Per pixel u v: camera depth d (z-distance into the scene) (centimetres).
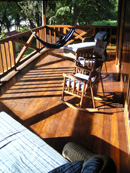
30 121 299
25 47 554
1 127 207
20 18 1628
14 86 425
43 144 186
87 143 254
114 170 112
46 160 166
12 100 363
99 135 270
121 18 484
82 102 347
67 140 259
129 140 245
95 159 119
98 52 384
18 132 200
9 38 466
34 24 1577
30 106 343
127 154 236
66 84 346
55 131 277
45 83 444
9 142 184
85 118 309
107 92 399
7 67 467
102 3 1469
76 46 527
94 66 304
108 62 600
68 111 329
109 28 708
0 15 1533
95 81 336
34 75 493
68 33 611
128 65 316
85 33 710
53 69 540
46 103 354
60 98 372
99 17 1517
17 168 156
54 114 319
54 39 740
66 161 166
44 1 704
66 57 647
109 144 253
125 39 392
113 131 279
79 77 346
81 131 278
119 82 449
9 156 168
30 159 166
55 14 1501
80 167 117
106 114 321
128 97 292
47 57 654
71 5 1487
